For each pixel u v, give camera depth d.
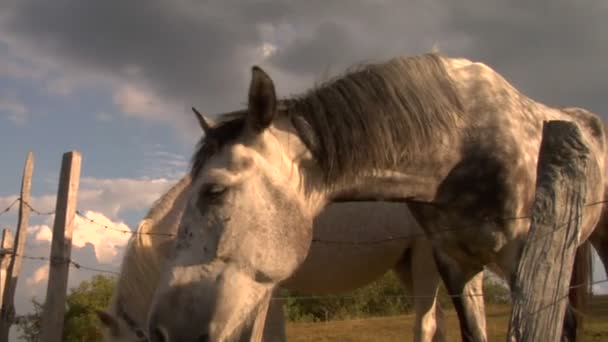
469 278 4.24
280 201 3.29
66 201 4.69
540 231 2.73
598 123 4.32
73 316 21.86
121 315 4.83
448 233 3.94
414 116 3.55
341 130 3.47
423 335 5.83
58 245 4.65
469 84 3.85
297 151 3.45
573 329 4.45
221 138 3.37
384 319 19.77
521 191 3.69
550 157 2.83
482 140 3.70
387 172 3.59
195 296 3.07
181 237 3.24
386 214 6.02
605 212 4.39
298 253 3.33
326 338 15.55
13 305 5.17
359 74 3.70
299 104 3.62
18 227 5.21
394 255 6.20
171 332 3.04
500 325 13.41
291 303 23.44
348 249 6.11
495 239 3.72
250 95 3.24
